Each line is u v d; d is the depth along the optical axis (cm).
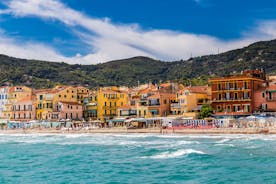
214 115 15338
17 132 18325
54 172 6912
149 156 8362
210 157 7850
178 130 14075
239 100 15512
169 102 18238
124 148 10119
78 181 6056
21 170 7231
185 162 7388
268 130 12431
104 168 7144
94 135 15462
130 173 6538
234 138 11675
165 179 5975
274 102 15050
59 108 19762
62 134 16738
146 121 16150
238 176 5972
